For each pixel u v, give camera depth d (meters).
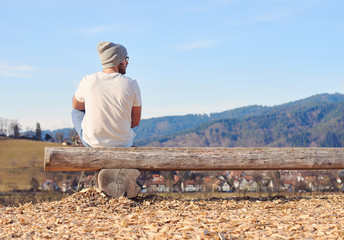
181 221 2.99
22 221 3.13
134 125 4.54
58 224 3.03
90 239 2.55
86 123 4.23
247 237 2.52
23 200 6.57
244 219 3.03
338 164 4.18
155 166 3.96
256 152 4.08
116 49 4.35
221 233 2.58
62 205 3.75
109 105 4.14
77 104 4.50
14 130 90.75
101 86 4.17
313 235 2.51
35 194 7.24
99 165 3.88
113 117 4.16
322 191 6.69
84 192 4.01
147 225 2.84
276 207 3.91
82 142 4.39
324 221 2.96
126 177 3.96
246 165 4.05
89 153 3.85
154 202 4.04
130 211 3.65
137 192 4.00
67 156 3.79
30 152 68.38
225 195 5.98
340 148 4.22
